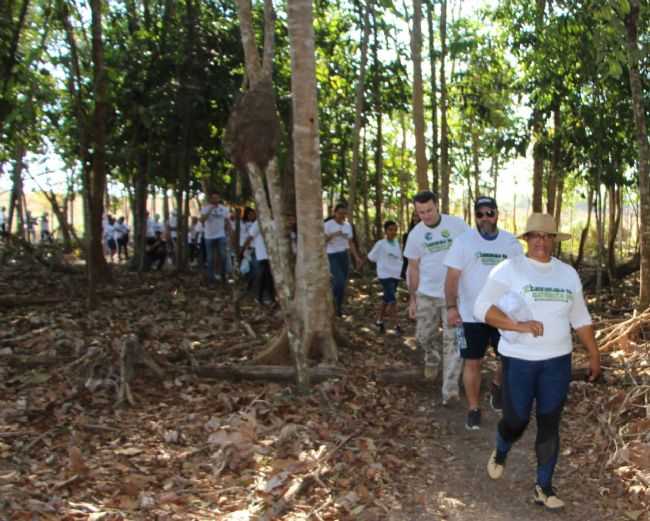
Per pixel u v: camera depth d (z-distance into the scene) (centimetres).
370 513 454
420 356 877
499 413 666
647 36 1136
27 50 1260
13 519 409
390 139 2391
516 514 467
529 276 465
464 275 610
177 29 1454
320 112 1780
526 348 466
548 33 1081
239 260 1247
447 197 1470
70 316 986
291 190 1381
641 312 916
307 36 711
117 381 657
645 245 914
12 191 1680
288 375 711
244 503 456
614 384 706
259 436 561
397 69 1658
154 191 2230
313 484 483
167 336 898
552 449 471
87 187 1094
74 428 563
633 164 1286
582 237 1627
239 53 1459
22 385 657
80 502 442
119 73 1446
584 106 1231
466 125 2106
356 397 679
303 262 773
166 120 1442
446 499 485
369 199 2289
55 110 1387
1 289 1212
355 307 1260
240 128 645
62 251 1842
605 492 494
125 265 1991
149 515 433
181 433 567
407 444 584
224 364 731
